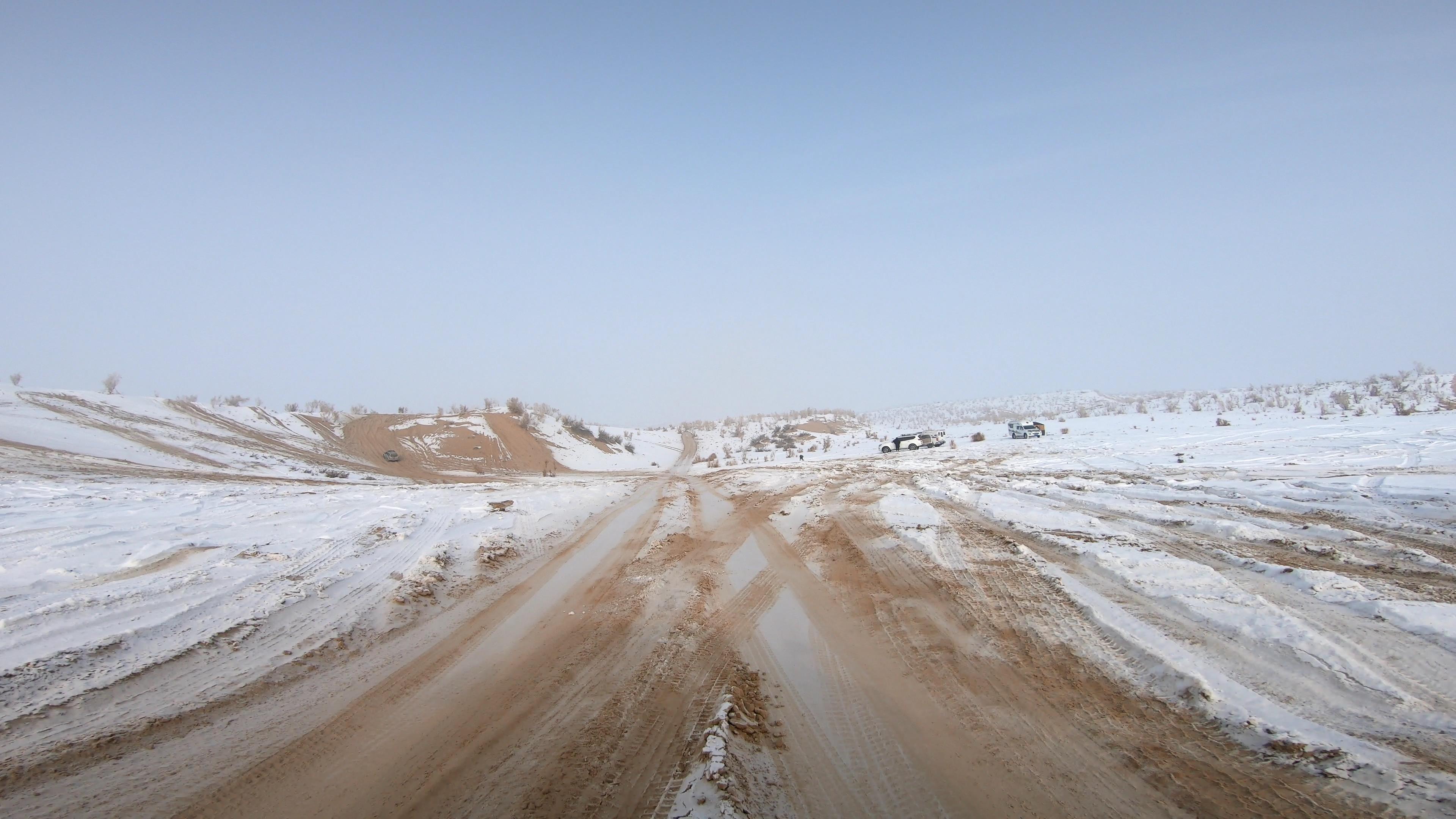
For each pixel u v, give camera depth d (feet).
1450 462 76.13
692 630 29.14
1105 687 21.91
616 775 17.08
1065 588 32.58
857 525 54.44
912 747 18.57
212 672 23.71
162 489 73.10
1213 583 31.78
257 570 36.91
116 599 29.94
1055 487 70.38
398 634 29.14
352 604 31.94
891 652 26.11
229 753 18.31
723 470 165.68
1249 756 17.29
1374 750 16.93
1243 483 68.23
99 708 20.52
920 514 57.16
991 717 20.25
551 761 17.85
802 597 34.58
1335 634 24.67
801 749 18.58
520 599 35.12
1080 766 17.35
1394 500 53.16
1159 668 22.70
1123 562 35.99
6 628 25.61
